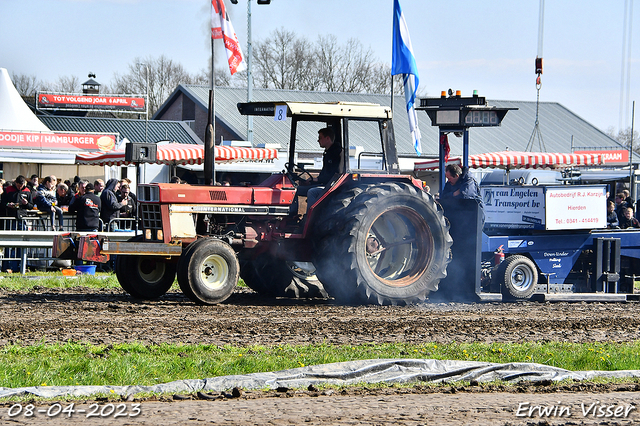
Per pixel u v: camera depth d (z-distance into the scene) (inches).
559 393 850.8
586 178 3782.0
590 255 1852.9
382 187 1598.2
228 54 2262.6
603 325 1370.6
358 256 1557.6
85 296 1679.4
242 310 1460.4
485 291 1770.4
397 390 847.7
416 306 1601.9
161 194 1553.9
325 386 861.2
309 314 1424.7
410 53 2431.1
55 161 3312.0
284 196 1635.1
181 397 790.5
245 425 671.1
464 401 789.9
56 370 890.1
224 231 1620.3
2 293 1700.3
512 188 1844.2
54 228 2332.7
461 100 1723.7
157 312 1401.3
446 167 1784.0
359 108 1624.0
